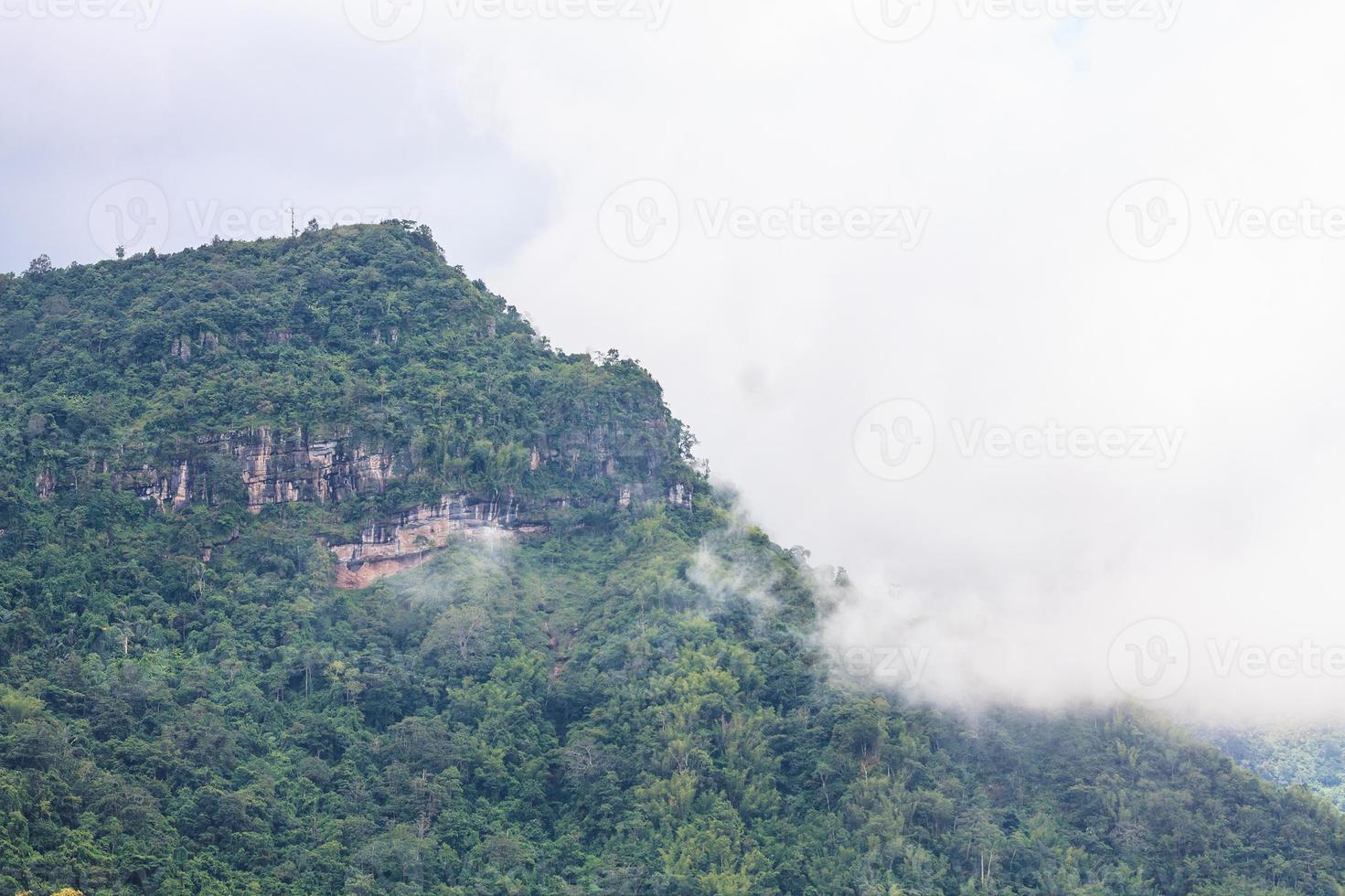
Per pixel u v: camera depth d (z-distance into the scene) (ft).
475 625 609.01
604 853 528.63
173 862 466.29
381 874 499.92
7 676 521.24
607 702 585.63
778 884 524.93
